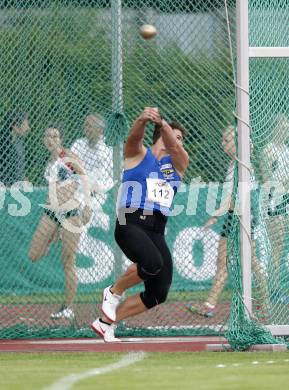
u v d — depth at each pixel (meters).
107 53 30.67
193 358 23.17
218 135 31.42
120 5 30.45
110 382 17.91
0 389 17.06
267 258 27.25
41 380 18.34
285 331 26.45
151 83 31.23
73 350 25.75
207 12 31.42
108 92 30.53
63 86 30.38
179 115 31.41
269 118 27.64
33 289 30.89
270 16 28.06
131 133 24.70
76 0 30.48
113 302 26.09
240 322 25.61
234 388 16.95
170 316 31.56
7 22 30.16
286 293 27.31
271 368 20.66
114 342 27.47
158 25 31.38
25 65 30.17
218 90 31.27
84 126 30.42
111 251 30.42
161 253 25.28
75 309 29.88
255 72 27.47
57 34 30.38
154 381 18.08
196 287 32.72
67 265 30.05
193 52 31.34
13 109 30.23
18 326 29.39
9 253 31.08
